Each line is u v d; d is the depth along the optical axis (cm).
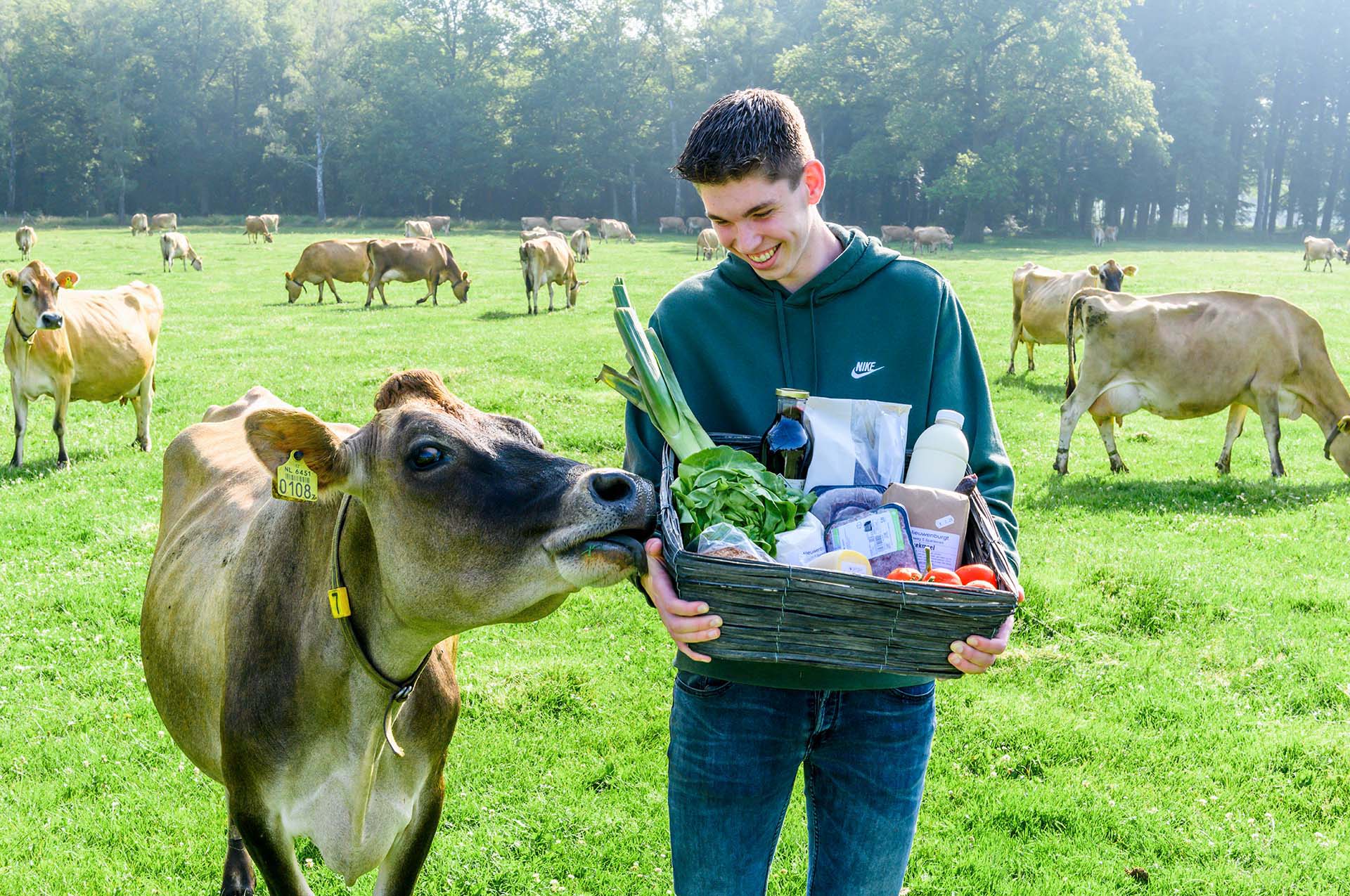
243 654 312
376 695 300
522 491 256
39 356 1107
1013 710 598
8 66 8812
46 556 842
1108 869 467
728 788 270
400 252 2816
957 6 6900
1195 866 470
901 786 268
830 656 225
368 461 271
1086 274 1627
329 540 298
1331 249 4428
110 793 516
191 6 8912
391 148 8725
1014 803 513
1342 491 1073
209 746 366
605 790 527
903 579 228
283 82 9181
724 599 221
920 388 282
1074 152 8256
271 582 312
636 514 245
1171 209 8700
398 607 276
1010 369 1802
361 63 9131
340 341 2042
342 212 9431
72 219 8225
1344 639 690
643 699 616
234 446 458
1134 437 1344
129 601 746
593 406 1395
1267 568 825
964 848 481
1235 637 693
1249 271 4091
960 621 222
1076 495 1058
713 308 292
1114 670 649
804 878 454
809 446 271
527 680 630
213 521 392
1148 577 771
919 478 266
